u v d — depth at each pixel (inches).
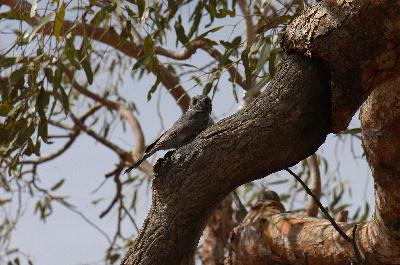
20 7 458.3
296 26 288.2
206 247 617.9
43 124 458.0
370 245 371.6
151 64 461.1
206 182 288.5
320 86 284.2
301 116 281.7
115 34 581.0
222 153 284.8
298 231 404.2
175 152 293.6
